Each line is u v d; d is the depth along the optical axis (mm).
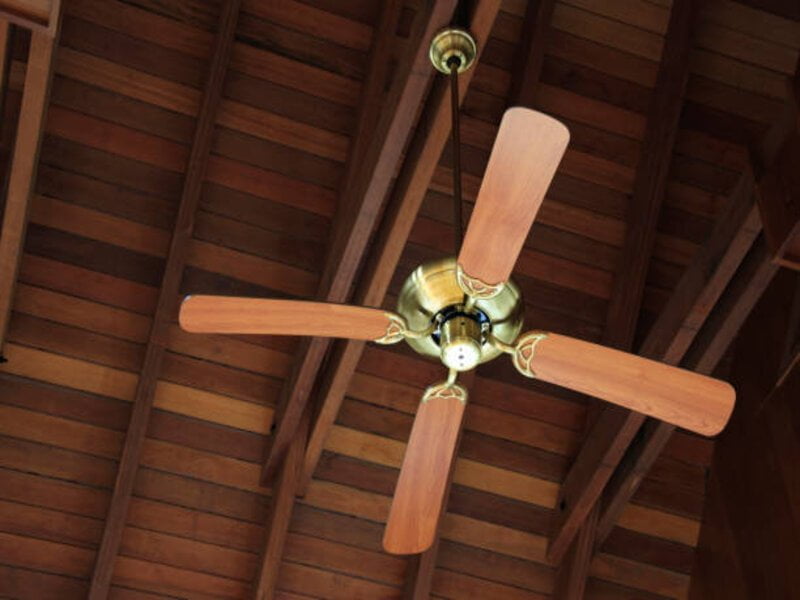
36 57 3588
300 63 4445
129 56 4363
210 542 4723
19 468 4586
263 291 4566
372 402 4719
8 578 4617
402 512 3139
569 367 2816
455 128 3113
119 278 4508
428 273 2973
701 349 3988
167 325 4414
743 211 3588
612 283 4645
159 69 4387
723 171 4625
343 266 3842
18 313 4480
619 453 4301
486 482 4777
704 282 3736
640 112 4582
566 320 4668
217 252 4516
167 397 4625
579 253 4629
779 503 4215
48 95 3840
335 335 2891
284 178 4504
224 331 2855
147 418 4484
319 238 4551
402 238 3814
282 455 4578
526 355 2838
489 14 3098
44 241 4434
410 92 3301
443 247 4578
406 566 4805
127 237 4480
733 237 3617
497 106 4520
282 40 4426
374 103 4312
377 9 4430
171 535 4703
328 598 4785
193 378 4629
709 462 4816
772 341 4480
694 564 4719
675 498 4809
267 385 4672
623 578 4816
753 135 4602
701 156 4613
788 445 4238
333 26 4441
